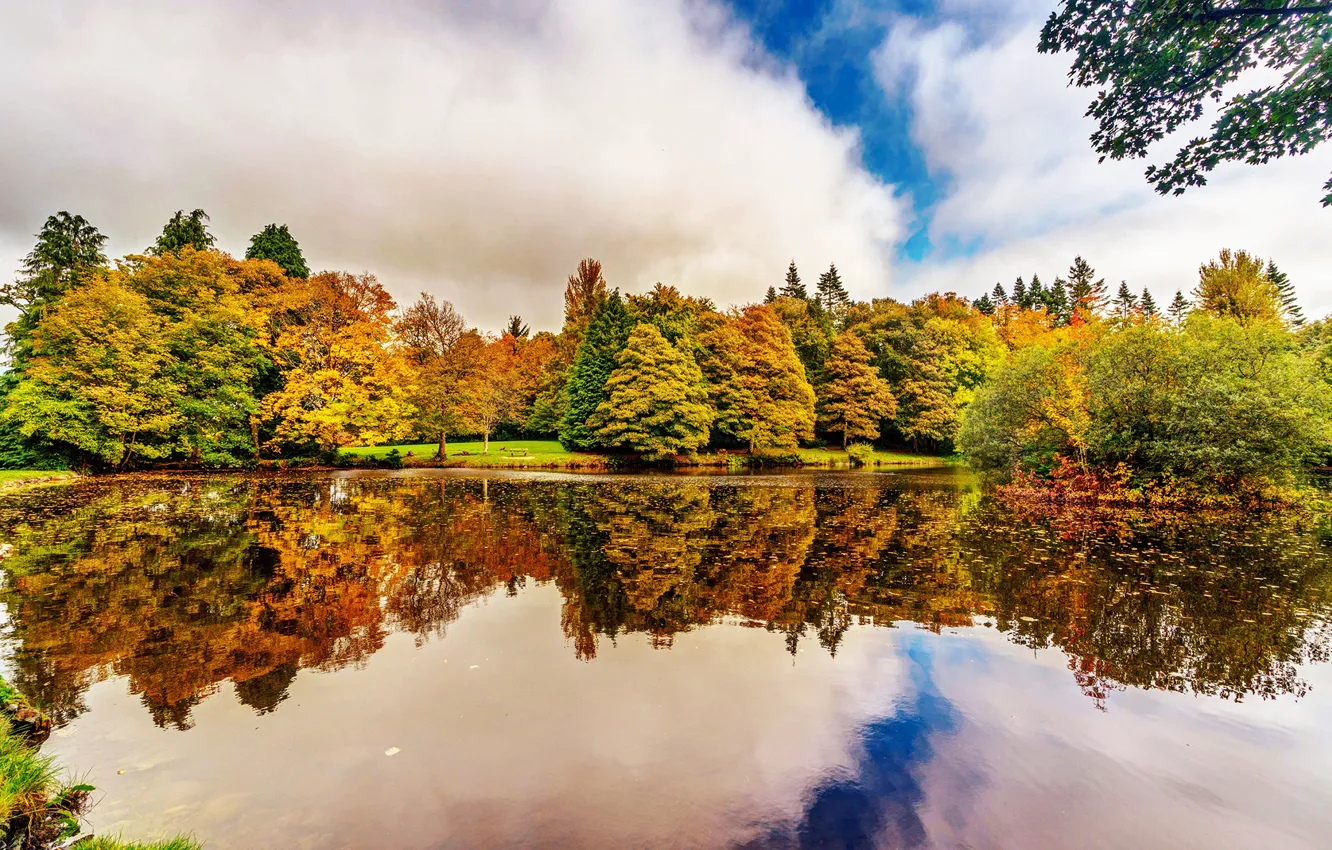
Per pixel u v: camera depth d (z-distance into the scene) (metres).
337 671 5.71
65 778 3.85
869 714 4.88
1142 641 6.54
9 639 6.43
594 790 3.81
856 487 24.73
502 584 8.85
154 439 26.94
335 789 3.80
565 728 4.63
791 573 9.58
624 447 41.09
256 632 6.74
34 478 21.56
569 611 7.61
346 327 31.67
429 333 38.38
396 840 3.30
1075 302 73.62
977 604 7.93
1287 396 16.14
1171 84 6.19
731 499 20.14
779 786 3.87
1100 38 6.34
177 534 12.30
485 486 23.97
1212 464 16.88
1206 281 34.75
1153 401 18.20
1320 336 27.92
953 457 47.62
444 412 37.75
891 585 8.87
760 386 41.84
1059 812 3.60
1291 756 4.26
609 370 41.91
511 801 3.69
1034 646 6.43
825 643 6.52
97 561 9.88
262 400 30.45
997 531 13.52
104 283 24.53
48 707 4.90
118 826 3.38
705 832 3.38
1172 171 6.45
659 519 15.27
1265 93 5.66
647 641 6.57
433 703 5.05
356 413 31.27
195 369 26.88
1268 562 10.34
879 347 50.72
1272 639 6.61
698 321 46.06
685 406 37.09
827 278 74.25
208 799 3.67
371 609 7.61
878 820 3.50
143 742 4.36
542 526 13.95
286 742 4.38
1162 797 3.76
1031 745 4.40
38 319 26.83
